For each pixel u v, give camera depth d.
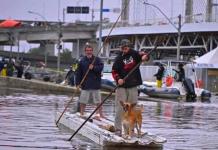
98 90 24.80
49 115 30.56
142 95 57.06
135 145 18.80
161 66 58.66
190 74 71.38
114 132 20.45
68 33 199.75
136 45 189.75
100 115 24.78
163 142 19.08
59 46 129.38
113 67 19.98
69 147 18.75
